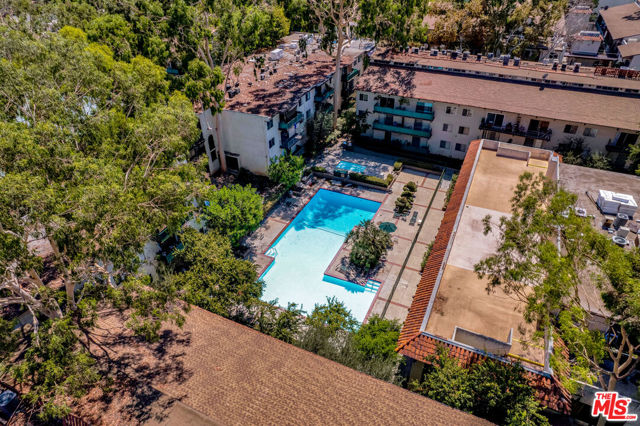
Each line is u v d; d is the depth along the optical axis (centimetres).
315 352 2764
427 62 5697
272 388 2284
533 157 4403
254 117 4725
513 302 2844
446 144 5609
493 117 5222
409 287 3819
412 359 2712
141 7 4562
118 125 2734
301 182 5209
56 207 1845
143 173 2553
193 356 2488
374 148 5891
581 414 2530
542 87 5141
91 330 2645
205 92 4194
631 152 4606
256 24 4538
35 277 2352
